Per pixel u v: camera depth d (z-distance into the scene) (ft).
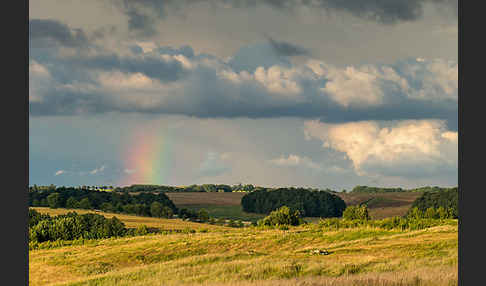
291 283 104.63
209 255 188.65
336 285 95.76
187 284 129.70
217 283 123.34
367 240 222.28
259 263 156.56
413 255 170.09
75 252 247.91
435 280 91.76
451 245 180.75
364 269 137.59
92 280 157.38
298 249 229.45
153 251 234.58
